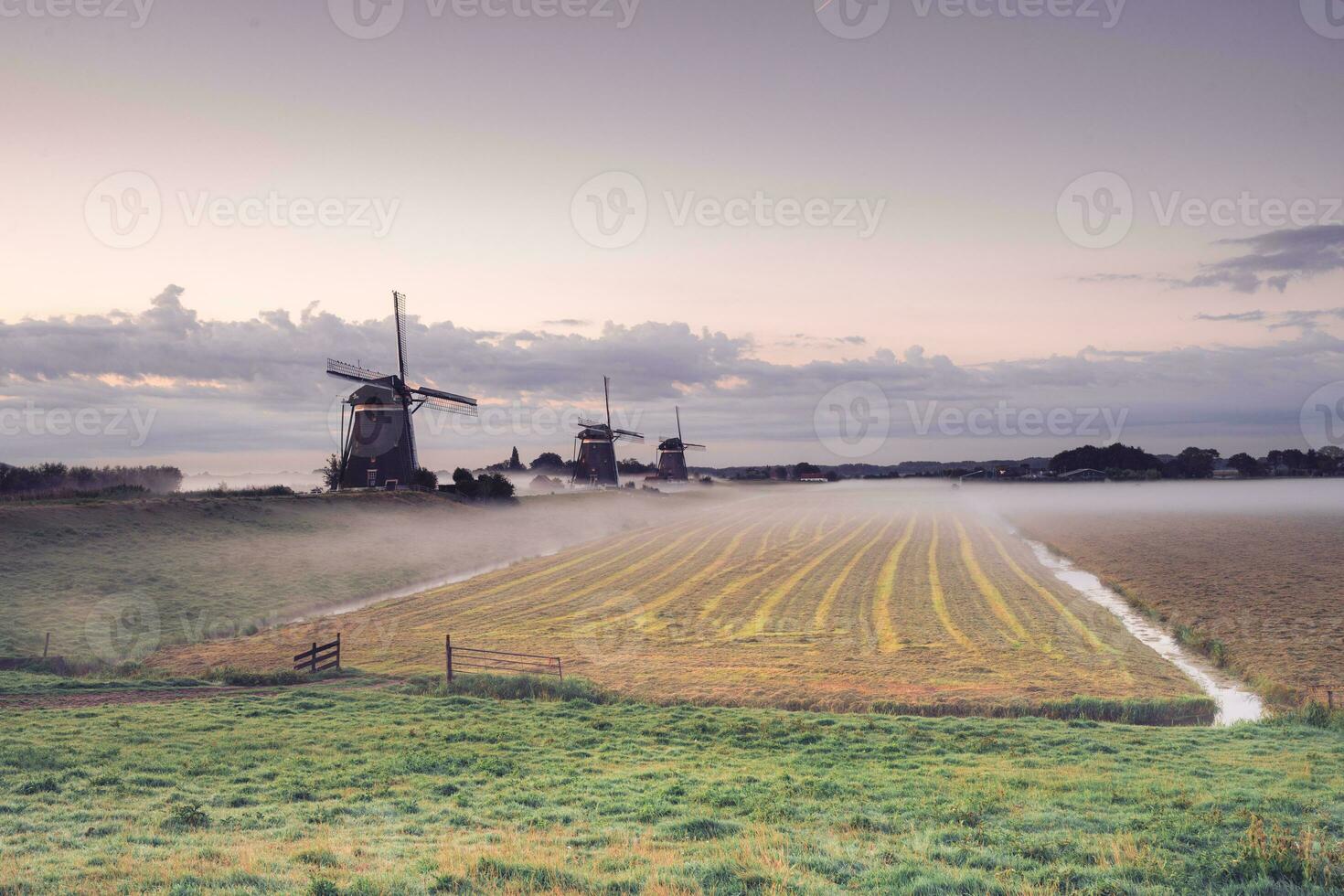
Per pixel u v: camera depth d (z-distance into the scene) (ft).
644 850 44.91
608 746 76.54
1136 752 73.82
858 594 190.90
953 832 48.44
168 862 41.01
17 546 170.81
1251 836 42.57
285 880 37.73
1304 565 214.48
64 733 76.23
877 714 93.25
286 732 79.15
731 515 451.94
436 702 95.14
